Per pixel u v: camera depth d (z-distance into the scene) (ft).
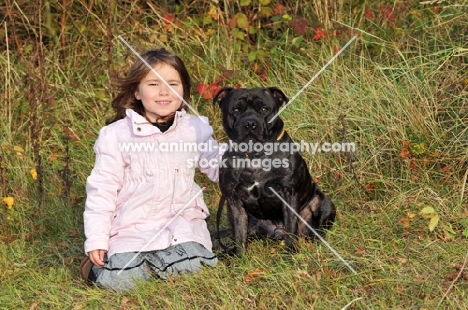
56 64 21.83
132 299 12.78
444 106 18.42
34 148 18.22
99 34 23.20
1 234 16.56
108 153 13.50
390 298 12.25
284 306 12.21
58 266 15.06
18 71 21.58
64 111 20.84
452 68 19.12
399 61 20.63
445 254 13.71
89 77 22.12
